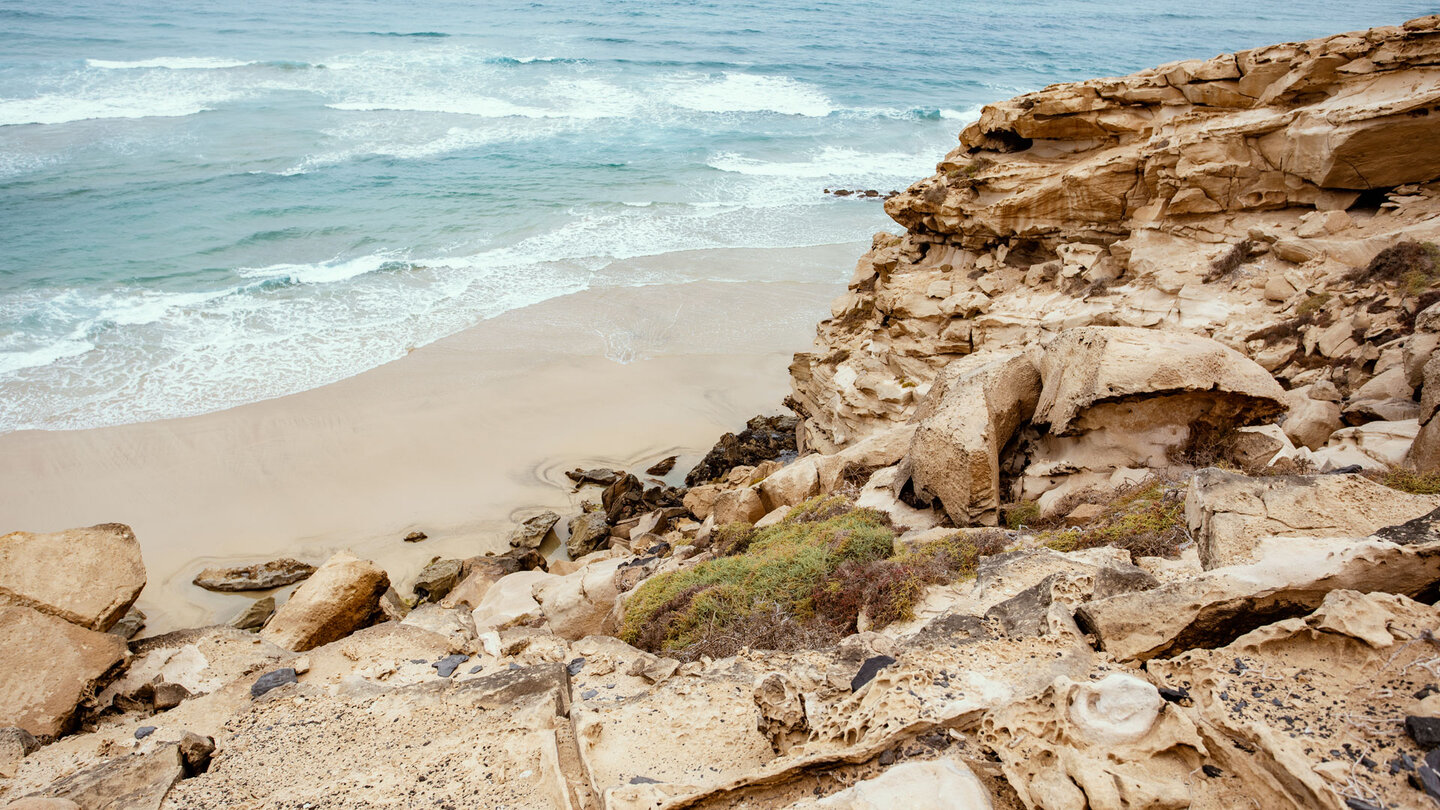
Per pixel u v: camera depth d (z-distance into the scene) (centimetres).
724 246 3944
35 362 2739
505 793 647
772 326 3241
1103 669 615
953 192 2206
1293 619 533
